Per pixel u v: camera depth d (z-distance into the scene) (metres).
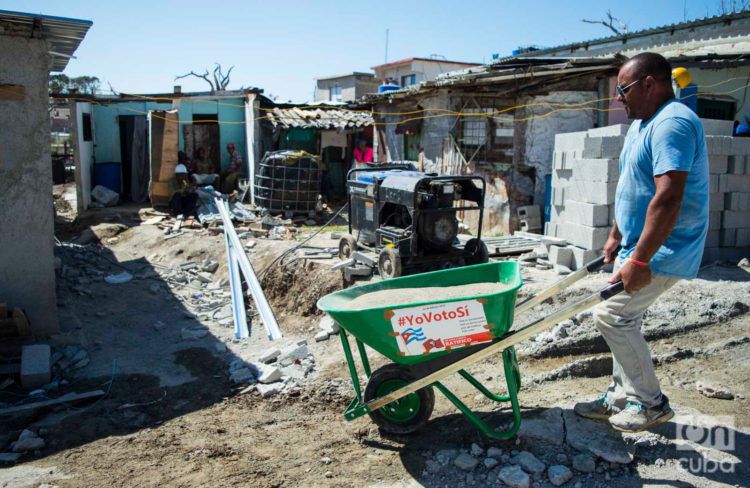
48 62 7.14
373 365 6.29
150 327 8.50
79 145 15.93
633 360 3.68
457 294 4.18
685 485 3.40
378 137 18.34
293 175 15.11
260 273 9.89
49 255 7.46
